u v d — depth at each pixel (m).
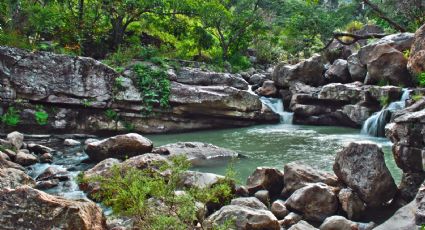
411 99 14.09
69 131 14.92
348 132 15.87
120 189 4.70
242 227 5.62
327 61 25.78
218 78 17.86
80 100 15.02
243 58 28.08
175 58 21.64
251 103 17.67
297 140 14.03
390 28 26.23
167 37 24.95
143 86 15.96
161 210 4.50
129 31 23.52
